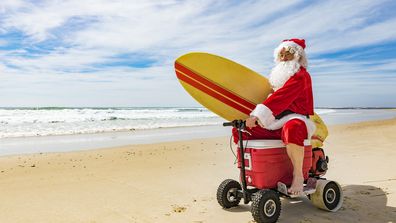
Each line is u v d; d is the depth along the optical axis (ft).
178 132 51.16
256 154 11.91
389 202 13.87
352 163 22.07
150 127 59.82
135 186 17.58
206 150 30.99
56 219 12.75
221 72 13.66
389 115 113.19
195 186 17.48
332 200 13.16
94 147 33.91
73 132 49.67
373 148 28.55
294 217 12.53
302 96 12.37
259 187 12.05
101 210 13.71
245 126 11.94
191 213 13.17
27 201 15.10
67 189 17.10
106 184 18.04
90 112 108.58
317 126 15.31
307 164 12.64
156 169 22.04
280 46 12.90
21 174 20.75
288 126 11.67
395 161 22.25
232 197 13.70
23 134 46.50
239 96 13.91
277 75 12.59
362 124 60.80
